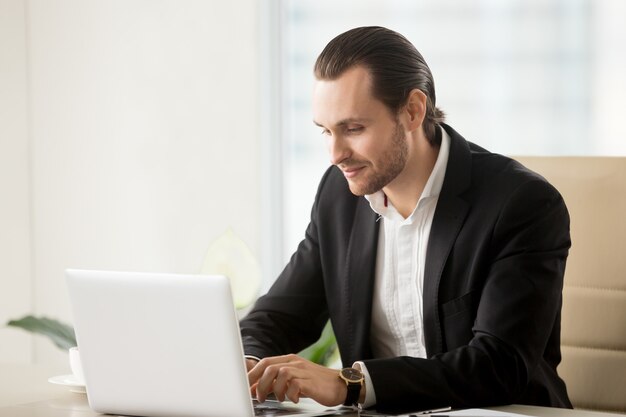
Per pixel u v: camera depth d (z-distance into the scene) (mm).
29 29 5379
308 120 5176
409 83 2605
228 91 5184
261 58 5156
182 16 5219
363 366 2354
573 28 4777
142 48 5277
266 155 5176
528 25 4848
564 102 4816
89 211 5379
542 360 2723
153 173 5297
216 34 5184
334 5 5105
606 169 3070
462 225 2680
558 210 2664
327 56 2588
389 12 5031
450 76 4965
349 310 2889
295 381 2277
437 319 2682
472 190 2715
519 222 2613
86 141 5363
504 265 2576
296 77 5176
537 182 2680
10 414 2301
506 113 4902
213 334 2123
